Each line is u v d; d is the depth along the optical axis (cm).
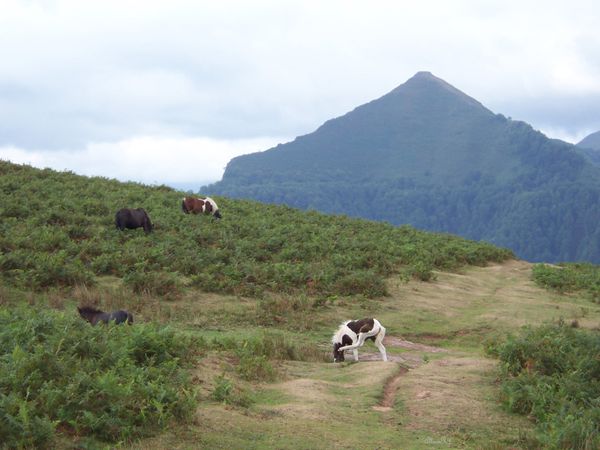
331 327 1825
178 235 2444
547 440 896
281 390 1073
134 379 871
